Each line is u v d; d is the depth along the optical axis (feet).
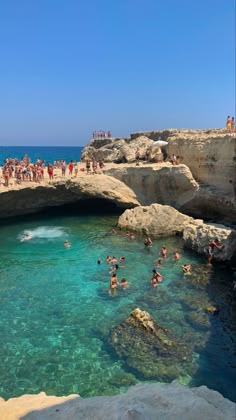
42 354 47.14
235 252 77.46
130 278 70.54
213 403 23.08
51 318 55.98
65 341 49.90
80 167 144.97
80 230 103.96
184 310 58.13
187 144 109.91
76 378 42.63
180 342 49.49
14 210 116.47
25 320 55.47
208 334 51.52
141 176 114.01
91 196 116.57
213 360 45.93
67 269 75.56
